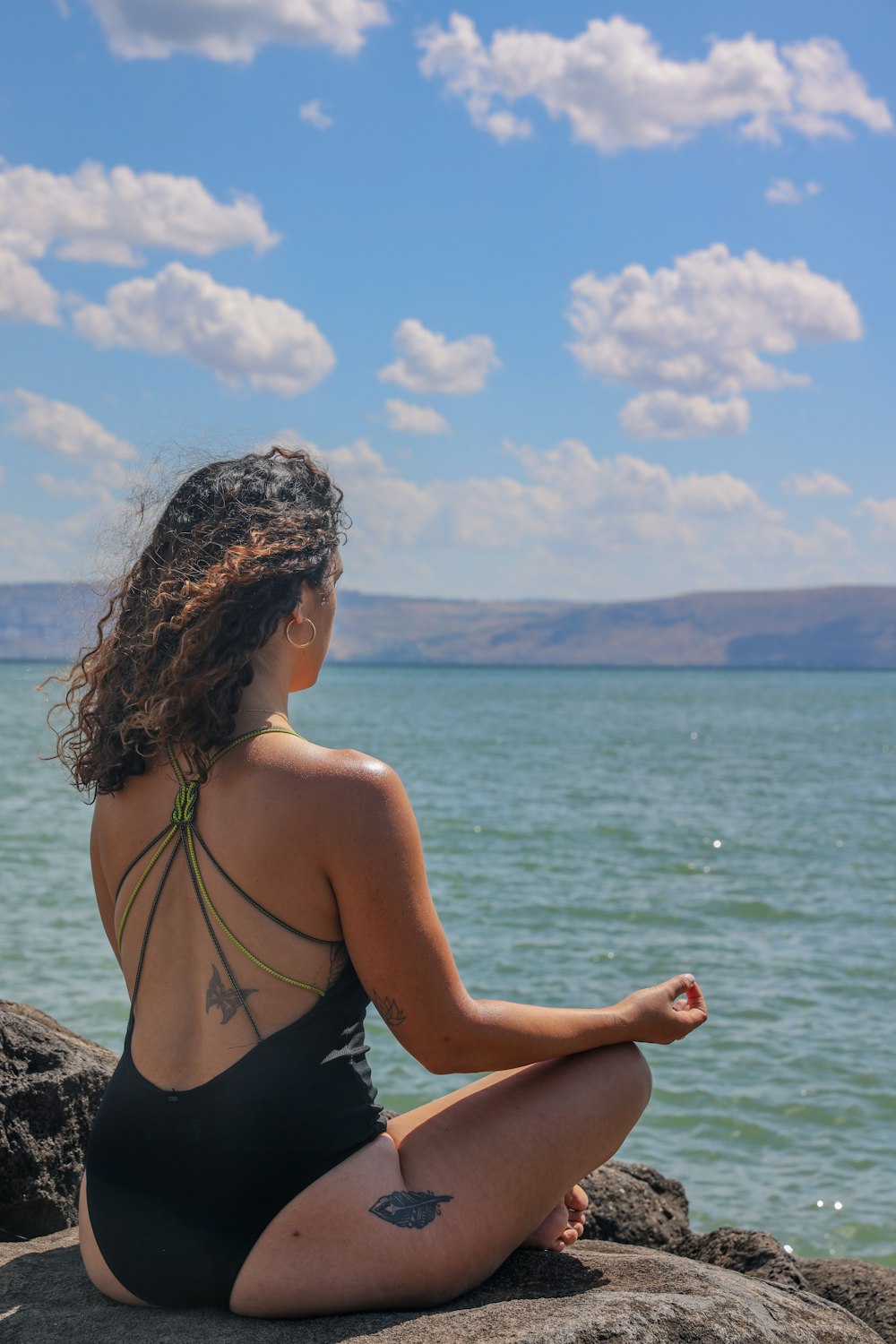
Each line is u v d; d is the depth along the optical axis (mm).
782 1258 3072
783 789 30484
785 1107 7223
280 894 1821
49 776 29766
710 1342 1849
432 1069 1939
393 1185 1865
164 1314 1857
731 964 10945
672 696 124312
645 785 31047
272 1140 1799
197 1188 1802
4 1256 2357
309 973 1844
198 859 1860
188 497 2084
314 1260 1794
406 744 46844
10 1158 2658
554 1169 2004
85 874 14680
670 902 14141
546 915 13242
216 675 1856
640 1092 2121
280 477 2100
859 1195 6051
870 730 66250
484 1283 2018
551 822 22391
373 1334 1732
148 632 1953
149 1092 1849
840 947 11742
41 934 11031
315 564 1988
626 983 10234
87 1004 8688
